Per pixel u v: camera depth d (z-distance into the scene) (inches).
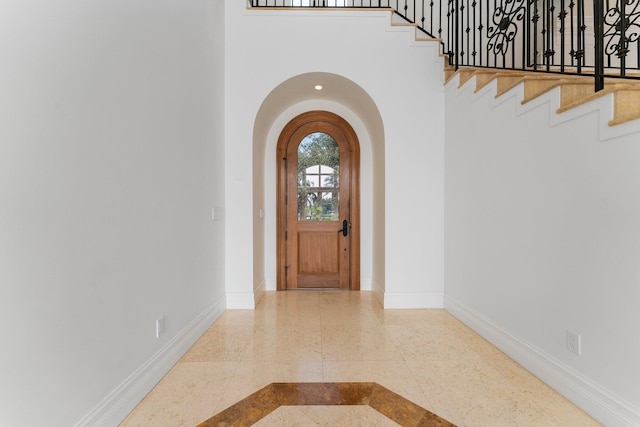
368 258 158.1
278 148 157.6
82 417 49.3
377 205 143.5
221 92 118.0
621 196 53.0
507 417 59.4
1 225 37.1
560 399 64.7
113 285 56.9
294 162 159.0
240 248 123.3
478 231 99.0
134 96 63.2
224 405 63.4
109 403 55.4
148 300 68.2
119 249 58.5
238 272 123.6
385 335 98.7
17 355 38.9
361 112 146.7
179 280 82.9
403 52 122.6
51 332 43.7
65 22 46.1
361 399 65.4
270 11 122.1
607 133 55.4
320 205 160.7
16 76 38.8
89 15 50.9
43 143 42.6
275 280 156.7
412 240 123.3
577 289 62.0
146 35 67.7
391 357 84.0
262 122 136.6
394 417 59.7
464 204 107.5
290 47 122.2
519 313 79.9
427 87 122.6
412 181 122.8
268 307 127.6
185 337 86.3
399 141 122.7
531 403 63.6
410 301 123.9
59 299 45.1
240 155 122.6
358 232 157.8
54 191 44.3
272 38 122.3
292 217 159.5
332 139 160.4
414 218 123.1
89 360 51.0
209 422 58.4
